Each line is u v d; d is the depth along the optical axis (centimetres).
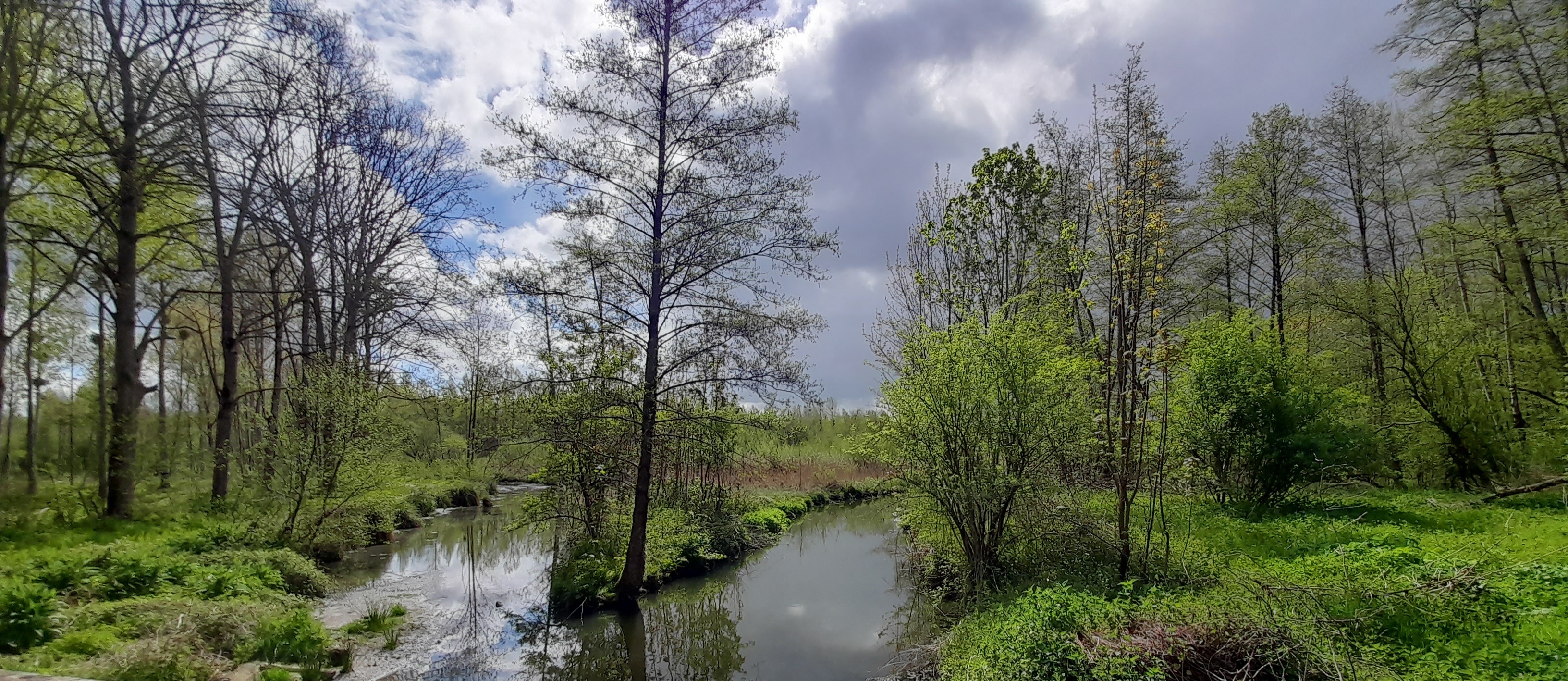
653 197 1049
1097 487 985
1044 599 677
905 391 954
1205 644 562
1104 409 899
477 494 2445
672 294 1036
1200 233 1925
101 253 1488
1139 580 773
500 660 912
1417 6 1490
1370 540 881
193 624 750
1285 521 1102
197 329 2102
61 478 1767
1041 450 878
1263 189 1817
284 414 1386
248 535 1259
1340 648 541
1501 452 1457
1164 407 768
